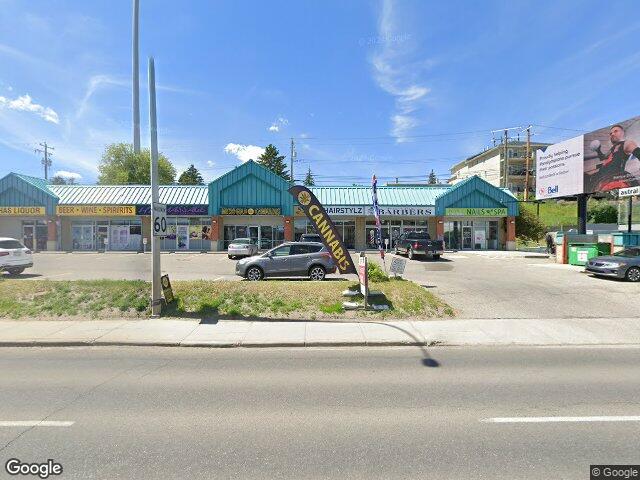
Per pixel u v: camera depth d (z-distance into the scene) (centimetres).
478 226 3509
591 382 550
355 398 492
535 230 4012
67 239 3397
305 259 1488
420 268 1983
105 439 385
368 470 330
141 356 692
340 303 1036
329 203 3406
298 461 344
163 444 375
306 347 755
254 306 1027
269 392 514
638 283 1410
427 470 330
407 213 3388
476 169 7931
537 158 2623
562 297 1184
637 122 1880
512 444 373
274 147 7188
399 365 635
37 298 1058
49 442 379
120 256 2817
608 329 862
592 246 2050
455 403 475
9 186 3294
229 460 346
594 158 2125
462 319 951
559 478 319
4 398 492
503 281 1485
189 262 2359
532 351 720
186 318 961
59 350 732
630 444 373
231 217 3403
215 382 554
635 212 3644
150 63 977
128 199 3378
